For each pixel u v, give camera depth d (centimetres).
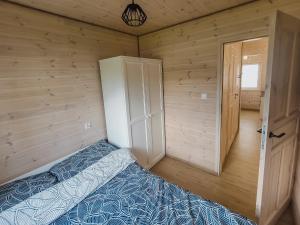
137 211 144
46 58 205
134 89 250
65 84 225
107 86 255
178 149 316
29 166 200
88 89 252
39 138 206
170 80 295
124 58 230
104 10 206
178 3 198
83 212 147
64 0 178
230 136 354
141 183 179
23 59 187
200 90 262
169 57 287
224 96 261
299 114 182
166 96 308
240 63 433
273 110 140
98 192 170
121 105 243
